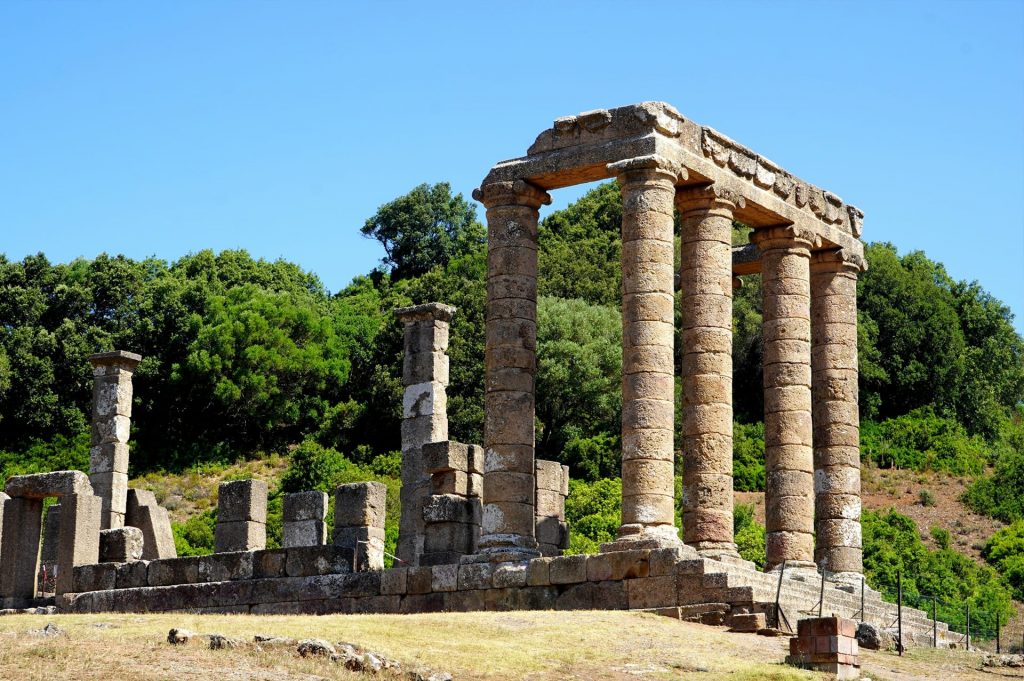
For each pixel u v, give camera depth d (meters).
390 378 89.12
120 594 42.72
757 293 85.62
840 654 28.41
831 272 44.81
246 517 45.28
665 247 37.91
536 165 39.44
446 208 115.00
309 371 90.38
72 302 93.56
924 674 30.58
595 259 96.44
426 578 38.41
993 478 79.56
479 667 26.92
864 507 78.50
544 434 81.81
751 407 84.88
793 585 37.62
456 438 81.38
